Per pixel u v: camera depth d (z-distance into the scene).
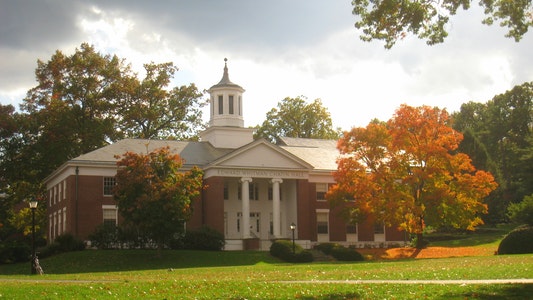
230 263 48.69
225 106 67.88
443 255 55.72
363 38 24.67
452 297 18.16
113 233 54.41
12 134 67.88
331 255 55.31
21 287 23.48
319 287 21.77
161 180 48.44
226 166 60.09
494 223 82.50
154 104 77.00
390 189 55.16
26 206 81.12
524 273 25.72
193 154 63.50
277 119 97.56
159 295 20.67
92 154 58.91
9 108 69.50
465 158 55.38
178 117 78.69
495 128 107.19
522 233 50.09
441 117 56.06
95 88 72.44
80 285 24.20
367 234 68.12
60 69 71.62
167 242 53.56
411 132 56.56
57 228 61.97
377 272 29.84
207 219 60.09
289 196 65.25
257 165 61.28
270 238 62.81
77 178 57.25
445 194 54.00
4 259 50.78
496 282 21.72
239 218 63.62
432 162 55.16
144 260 48.91
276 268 38.25
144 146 62.56
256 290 21.36
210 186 59.88
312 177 66.69
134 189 47.91
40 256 52.09
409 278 25.38
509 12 24.14
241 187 64.25
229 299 19.17
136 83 74.44
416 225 55.69
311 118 96.38
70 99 71.25
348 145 57.44
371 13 23.86
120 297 20.23
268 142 61.81
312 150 71.56
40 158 68.38
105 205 57.75
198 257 50.59
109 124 70.06
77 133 68.88
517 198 83.50
